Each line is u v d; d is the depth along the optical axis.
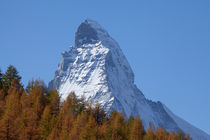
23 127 187.25
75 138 189.00
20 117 196.62
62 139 186.62
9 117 179.75
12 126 178.50
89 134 194.25
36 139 185.12
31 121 195.25
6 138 175.12
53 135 187.25
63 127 196.38
